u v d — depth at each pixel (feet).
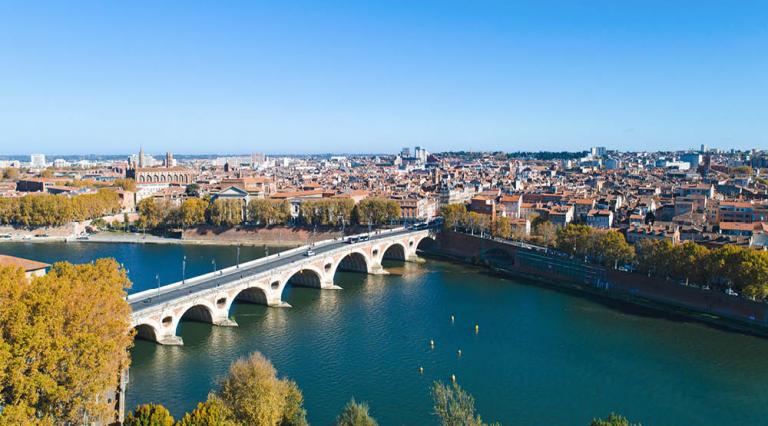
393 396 572.92
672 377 627.05
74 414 415.85
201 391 564.71
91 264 608.60
